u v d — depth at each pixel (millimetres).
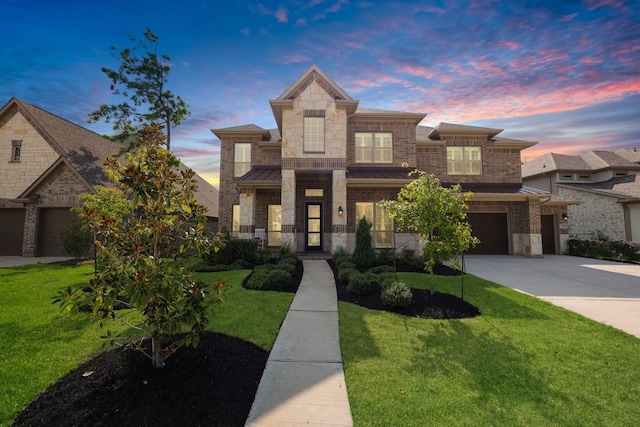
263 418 3100
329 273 10711
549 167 25047
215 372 3750
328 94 14703
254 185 14977
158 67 20703
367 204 15391
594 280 10023
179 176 3918
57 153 17219
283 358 4473
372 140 16562
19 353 4293
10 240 16719
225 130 18375
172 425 2850
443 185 17656
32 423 2834
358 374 4016
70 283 8789
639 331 5594
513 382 3850
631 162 25062
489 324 5910
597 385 3805
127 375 3527
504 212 17594
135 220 3664
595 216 21578
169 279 3170
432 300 7160
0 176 17219
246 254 12195
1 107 17297
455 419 3117
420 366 4242
